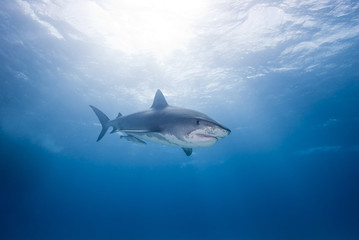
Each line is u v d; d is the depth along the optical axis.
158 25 11.29
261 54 13.45
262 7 10.24
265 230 79.69
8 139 28.25
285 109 21.11
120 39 12.31
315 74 15.80
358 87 17.38
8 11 10.77
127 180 65.00
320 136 28.89
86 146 33.91
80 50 13.22
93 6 10.29
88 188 80.56
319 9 10.31
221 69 14.78
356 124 24.69
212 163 43.31
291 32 11.80
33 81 16.84
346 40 12.45
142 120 4.53
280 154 38.03
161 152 35.44
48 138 29.83
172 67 14.56
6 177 30.83
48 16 10.98
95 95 18.47
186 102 19.22
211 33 11.73
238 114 22.11
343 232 62.56
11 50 13.64
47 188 64.00
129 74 15.44
